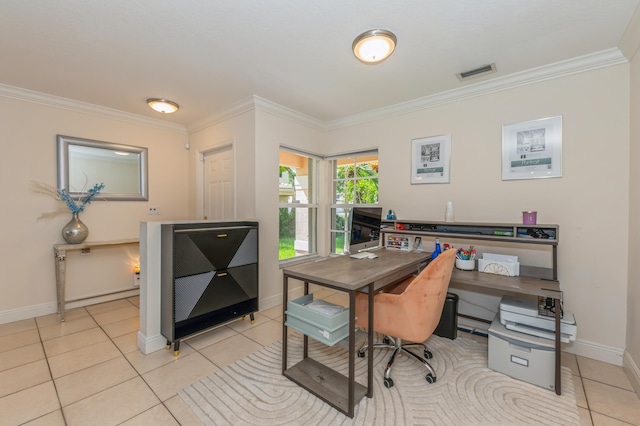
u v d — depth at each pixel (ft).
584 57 7.02
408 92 9.38
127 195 11.62
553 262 7.06
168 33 6.20
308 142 12.20
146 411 5.29
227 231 8.48
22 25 5.85
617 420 5.08
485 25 5.90
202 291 7.91
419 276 5.87
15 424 4.95
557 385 5.78
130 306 10.72
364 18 5.70
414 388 5.99
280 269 11.19
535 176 7.87
